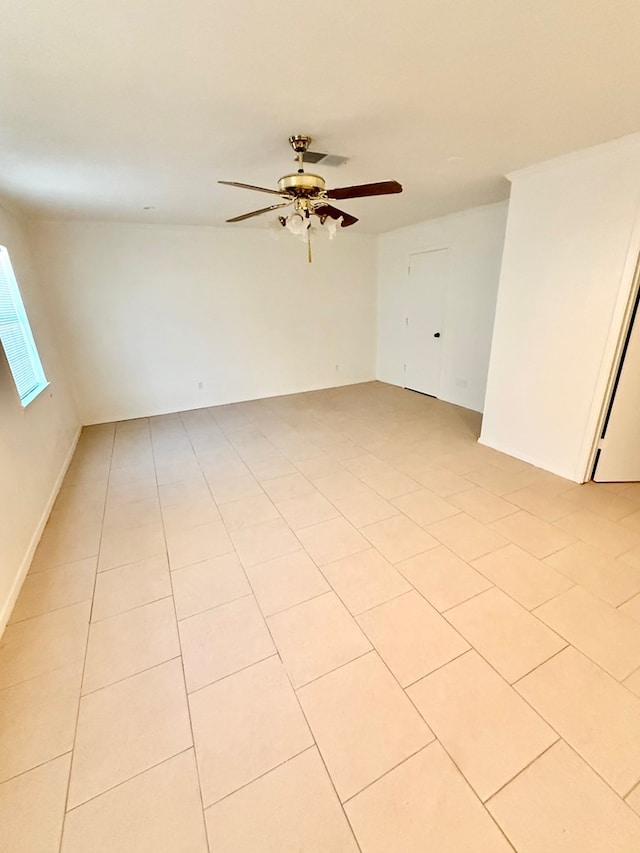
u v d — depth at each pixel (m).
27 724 1.38
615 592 1.90
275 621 1.80
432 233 4.82
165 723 1.38
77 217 3.95
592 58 1.44
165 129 1.98
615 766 1.21
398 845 1.05
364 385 6.20
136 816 1.13
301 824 1.10
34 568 2.19
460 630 1.71
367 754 1.27
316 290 5.58
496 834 1.07
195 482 3.17
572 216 2.62
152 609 1.89
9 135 1.99
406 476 3.15
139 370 4.82
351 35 1.29
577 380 2.83
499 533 2.38
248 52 1.37
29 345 3.26
